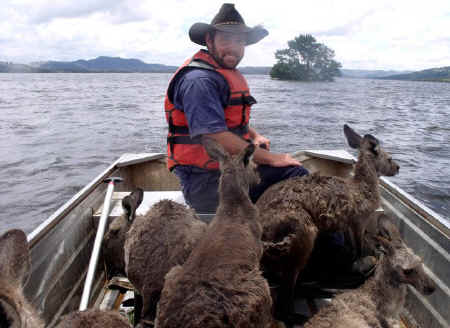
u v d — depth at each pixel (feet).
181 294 7.07
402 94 230.27
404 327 11.79
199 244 8.32
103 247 13.28
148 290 9.14
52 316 10.30
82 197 12.97
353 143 14.49
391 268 10.57
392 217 14.06
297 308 11.87
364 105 133.39
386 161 14.15
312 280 12.69
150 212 10.84
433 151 56.13
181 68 12.83
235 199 8.94
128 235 10.67
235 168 9.25
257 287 7.49
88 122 82.89
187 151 13.14
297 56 398.21
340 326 9.26
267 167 13.87
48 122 82.84
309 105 125.90
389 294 10.69
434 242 10.85
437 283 10.50
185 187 13.73
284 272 11.13
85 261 12.96
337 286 12.47
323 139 64.28
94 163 48.26
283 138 64.69
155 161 21.88
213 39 12.96
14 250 5.24
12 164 47.32
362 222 13.42
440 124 86.28
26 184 39.96
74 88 256.52
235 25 12.46
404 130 76.18
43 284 9.82
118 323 7.50
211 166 13.02
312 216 11.89
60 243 10.98
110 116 93.71
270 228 11.01
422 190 38.60
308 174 13.64
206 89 11.94
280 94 179.11
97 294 12.71
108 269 13.57
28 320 4.97
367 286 11.02
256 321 7.29
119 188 19.49
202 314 6.75
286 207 11.51
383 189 15.10
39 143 59.72
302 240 11.05
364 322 9.57
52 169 45.27
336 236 13.62
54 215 10.81
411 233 12.39
